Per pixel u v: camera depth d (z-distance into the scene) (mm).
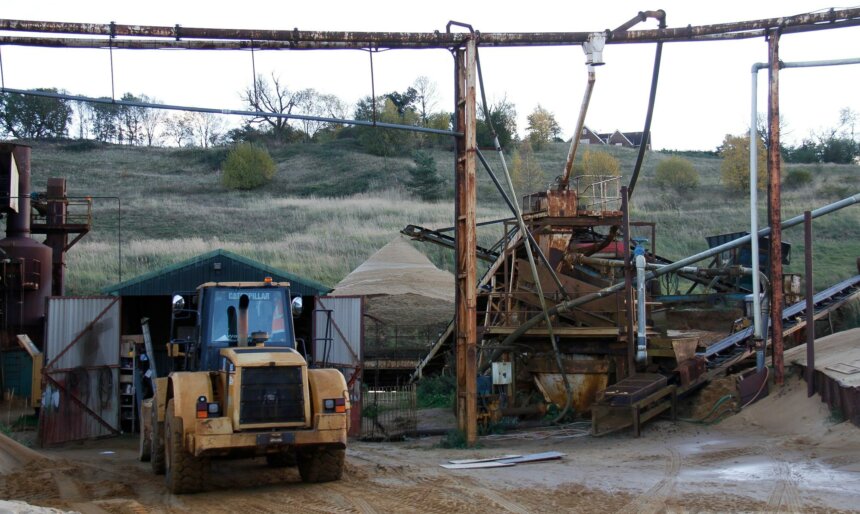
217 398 12578
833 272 42844
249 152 97938
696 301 22969
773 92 18125
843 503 10133
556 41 18250
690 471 12875
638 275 19234
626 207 19625
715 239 27578
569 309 20734
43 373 21250
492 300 25172
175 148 125438
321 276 52188
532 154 97250
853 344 18484
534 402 21609
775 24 17875
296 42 17312
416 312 36812
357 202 82188
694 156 115188
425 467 14281
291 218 73812
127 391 22531
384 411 24531
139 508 10961
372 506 10812
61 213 33125
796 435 15297
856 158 97250
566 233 23375
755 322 18156
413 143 112875
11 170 30203
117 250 57719
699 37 18453
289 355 12391
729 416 17375
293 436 11891
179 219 73250
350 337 22281
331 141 120750
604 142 132750
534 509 10258
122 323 25156
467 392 17703
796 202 66312
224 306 13664
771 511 9773
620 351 20719
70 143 124062
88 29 16312
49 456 17625
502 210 73625
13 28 16094
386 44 17625
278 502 11414
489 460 14867
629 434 17469
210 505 11367
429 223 69750
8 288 29531
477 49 18000
